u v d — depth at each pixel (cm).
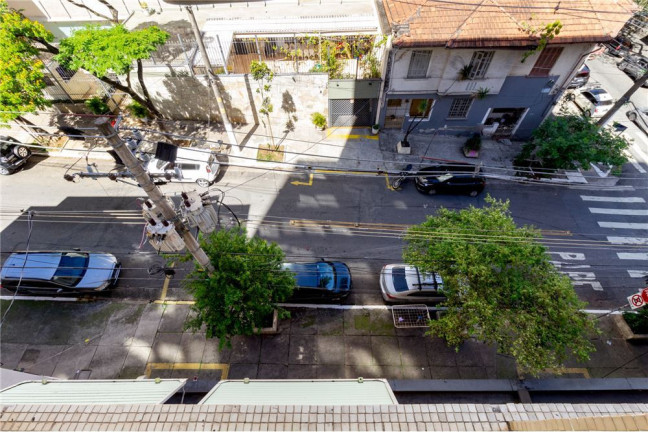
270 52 2089
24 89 1612
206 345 1346
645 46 2616
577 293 1518
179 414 516
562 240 1692
